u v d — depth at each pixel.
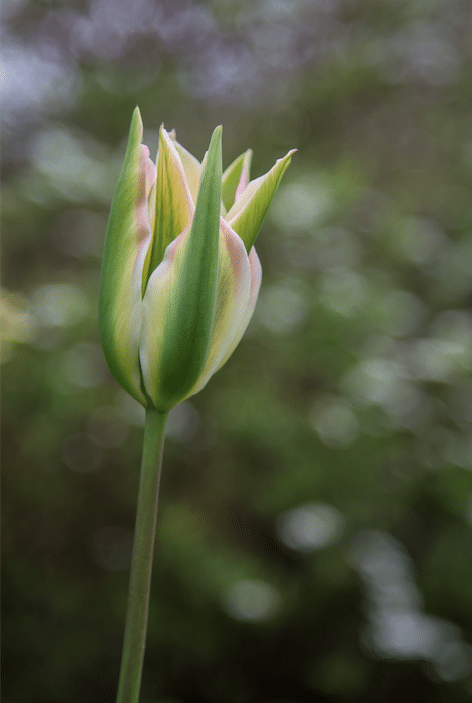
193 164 0.55
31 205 2.10
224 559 2.19
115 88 2.57
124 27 2.79
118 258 0.52
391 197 2.95
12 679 2.18
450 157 2.97
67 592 2.35
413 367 2.30
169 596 2.23
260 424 2.10
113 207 0.52
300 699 2.22
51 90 2.66
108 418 2.17
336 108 2.83
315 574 2.21
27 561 2.43
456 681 2.00
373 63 2.68
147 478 0.52
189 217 0.53
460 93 2.93
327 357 2.07
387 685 2.15
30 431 2.15
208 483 2.39
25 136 2.63
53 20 2.71
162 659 2.27
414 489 2.24
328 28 2.93
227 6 2.74
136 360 0.52
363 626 2.21
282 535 2.13
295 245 2.16
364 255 2.55
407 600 2.01
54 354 2.04
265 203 0.53
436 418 2.23
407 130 3.04
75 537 2.46
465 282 2.48
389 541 2.15
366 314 2.10
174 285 0.52
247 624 2.17
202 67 2.89
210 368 0.53
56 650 2.23
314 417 2.17
